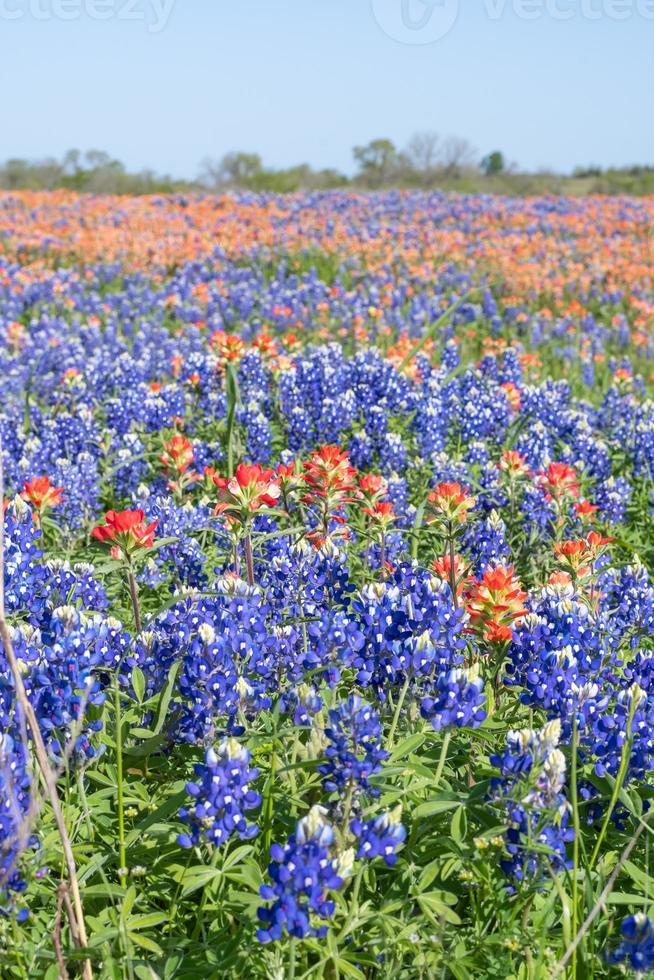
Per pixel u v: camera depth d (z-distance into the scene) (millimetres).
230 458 7594
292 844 3197
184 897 3809
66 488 7414
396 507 7492
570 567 5598
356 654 4445
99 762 4332
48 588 5215
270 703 4371
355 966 3424
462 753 4430
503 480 8398
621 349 18188
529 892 3541
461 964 3375
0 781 3350
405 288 20484
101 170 55469
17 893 3369
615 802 3916
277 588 5262
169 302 17781
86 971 3289
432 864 3621
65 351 13414
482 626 4688
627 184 58812
